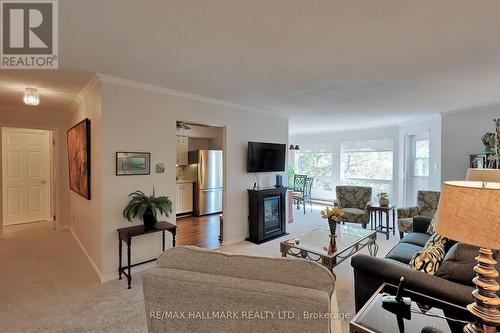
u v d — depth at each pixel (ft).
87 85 10.30
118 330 6.80
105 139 9.51
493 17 5.44
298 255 9.95
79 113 12.77
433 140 16.90
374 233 11.49
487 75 9.11
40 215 18.81
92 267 10.71
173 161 11.43
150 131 10.68
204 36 6.36
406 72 8.84
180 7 5.14
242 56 7.57
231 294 3.33
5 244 13.69
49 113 15.90
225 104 13.44
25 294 8.59
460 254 5.57
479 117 14.71
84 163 11.23
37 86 10.48
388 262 6.32
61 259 11.62
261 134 15.56
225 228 13.93
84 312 7.57
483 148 14.51
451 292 5.15
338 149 25.86
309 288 3.28
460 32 6.11
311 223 18.81
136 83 10.04
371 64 8.16
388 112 15.79
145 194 10.57
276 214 15.84
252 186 15.15
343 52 7.28
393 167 21.93
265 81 9.92
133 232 9.30
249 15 5.43
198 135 22.16
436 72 8.82
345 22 5.69
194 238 15.28
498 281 4.87
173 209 11.44
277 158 16.19
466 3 4.96
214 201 22.02
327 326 3.06
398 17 5.48
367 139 23.76
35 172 18.60
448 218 3.97
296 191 24.91
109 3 5.00
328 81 9.84
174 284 3.56
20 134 17.99
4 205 17.46
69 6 5.11
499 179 7.22
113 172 9.74
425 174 18.44
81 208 12.81
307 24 5.78
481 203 3.63
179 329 3.63
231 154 13.98
